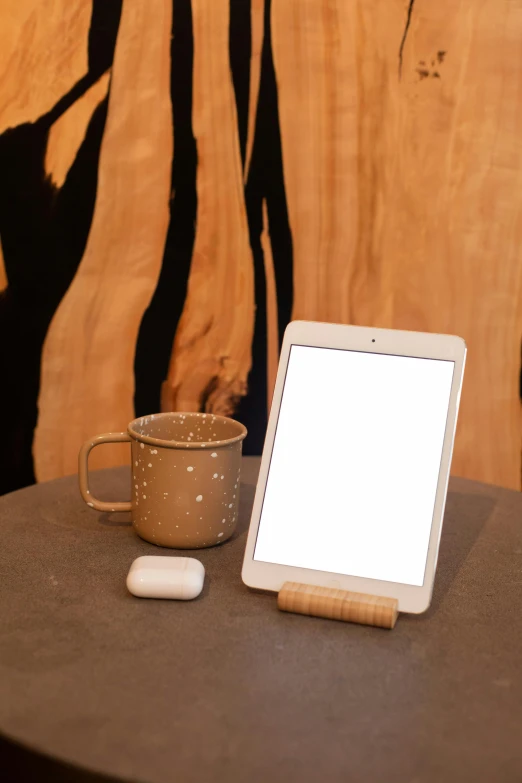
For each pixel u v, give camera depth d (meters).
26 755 0.48
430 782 0.46
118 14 1.03
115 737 0.49
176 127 1.06
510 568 0.75
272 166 1.08
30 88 1.03
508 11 1.03
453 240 1.10
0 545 0.76
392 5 1.03
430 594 0.65
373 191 1.09
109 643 0.59
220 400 1.14
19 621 0.62
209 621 0.63
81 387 1.12
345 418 0.72
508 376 1.13
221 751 0.48
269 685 0.55
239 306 1.12
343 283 1.11
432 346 0.72
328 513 0.70
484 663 0.58
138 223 1.08
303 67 1.05
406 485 0.69
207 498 0.74
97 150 1.06
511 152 1.07
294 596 0.65
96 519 0.83
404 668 0.57
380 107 1.06
